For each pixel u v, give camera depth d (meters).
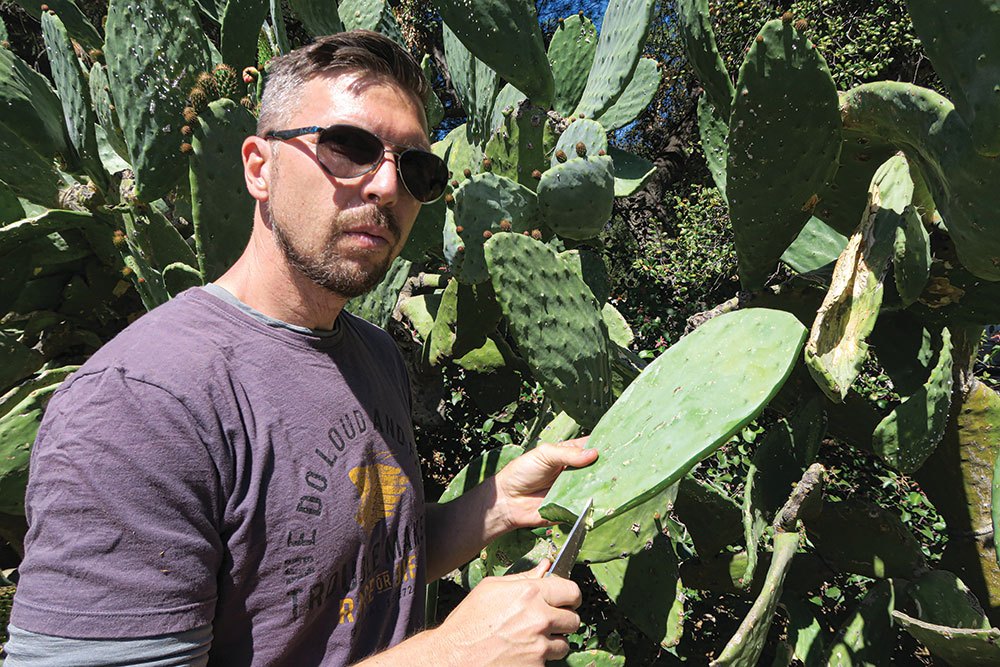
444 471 3.85
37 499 0.80
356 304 2.53
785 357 1.17
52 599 0.76
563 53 3.43
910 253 1.76
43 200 3.10
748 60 1.66
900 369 2.40
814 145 1.79
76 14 3.42
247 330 0.99
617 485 1.17
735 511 2.08
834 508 2.10
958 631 1.65
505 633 0.92
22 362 3.03
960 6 1.38
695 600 2.81
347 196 1.00
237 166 1.87
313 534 0.96
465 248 2.40
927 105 1.59
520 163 2.82
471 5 2.43
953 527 2.30
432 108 3.49
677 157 9.32
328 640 1.01
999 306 2.09
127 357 0.87
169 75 2.16
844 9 7.75
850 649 1.98
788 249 2.49
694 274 5.85
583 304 1.81
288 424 0.97
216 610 0.92
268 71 1.08
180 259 2.38
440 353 3.38
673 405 1.23
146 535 0.80
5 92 2.64
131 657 0.77
